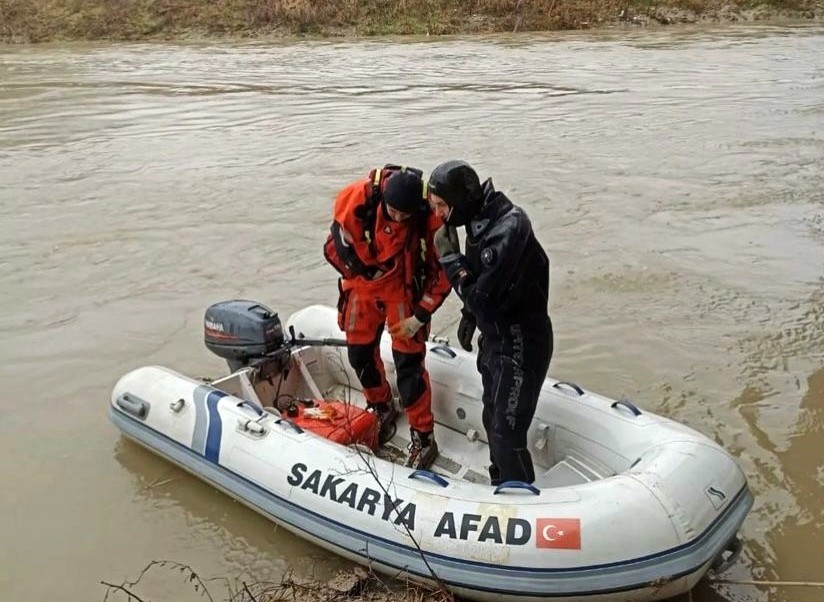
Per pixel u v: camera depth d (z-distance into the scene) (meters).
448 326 6.11
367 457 3.67
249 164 10.41
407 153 10.70
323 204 8.77
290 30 23.25
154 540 3.90
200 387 4.30
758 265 6.91
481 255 3.27
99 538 3.93
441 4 24.02
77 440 4.74
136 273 7.14
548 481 3.69
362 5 23.89
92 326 6.20
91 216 8.58
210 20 23.50
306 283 6.84
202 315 6.34
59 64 19.16
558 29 23.66
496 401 3.48
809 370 5.28
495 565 3.16
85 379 5.45
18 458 4.58
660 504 3.15
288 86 15.99
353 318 4.05
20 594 3.60
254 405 4.09
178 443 4.19
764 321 5.94
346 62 18.81
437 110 13.46
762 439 4.56
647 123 12.22
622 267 6.94
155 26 23.38
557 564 3.10
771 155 10.30
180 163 10.52
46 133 12.31
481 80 16.28
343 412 4.25
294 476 3.70
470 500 3.31
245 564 3.73
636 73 16.73
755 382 5.16
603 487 3.23
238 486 3.90
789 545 3.74
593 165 10.02
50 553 3.84
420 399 4.04
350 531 3.48
